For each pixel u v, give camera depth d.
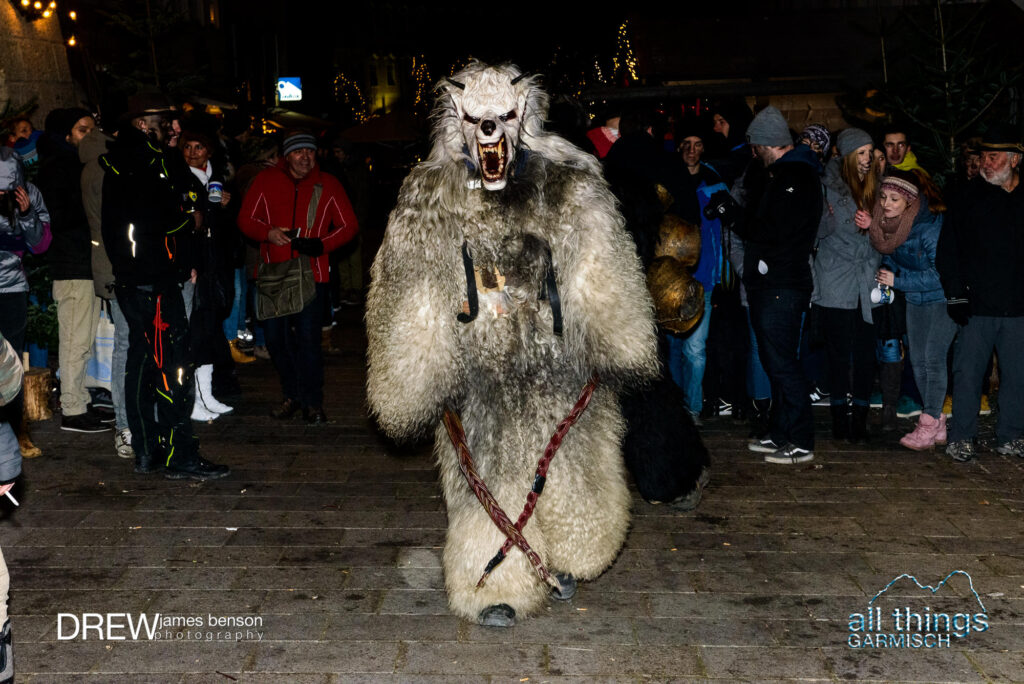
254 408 7.65
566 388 3.85
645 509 5.36
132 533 5.04
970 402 6.13
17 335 5.99
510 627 4.01
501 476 3.83
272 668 3.69
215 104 15.16
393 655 3.79
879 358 6.82
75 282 6.75
